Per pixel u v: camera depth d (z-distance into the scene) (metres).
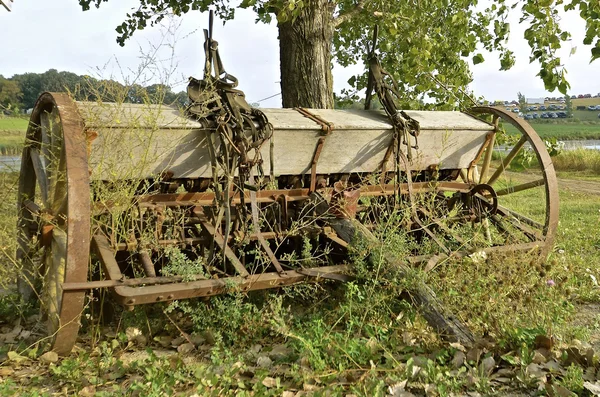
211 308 4.36
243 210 4.82
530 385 3.33
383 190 5.69
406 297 4.29
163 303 4.16
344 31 10.19
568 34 7.21
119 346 4.11
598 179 19.67
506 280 4.64
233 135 4.66
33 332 4.46
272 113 5.32
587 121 67.44
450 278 4.54
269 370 3.63
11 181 5.43
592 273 5.80
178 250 4.23
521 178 18.22
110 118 4.33
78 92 4.53
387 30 9.12
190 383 3.45
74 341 3.73
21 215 5.28
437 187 5.93
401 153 5.56
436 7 9.41
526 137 5.84
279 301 4.26
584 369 3.51
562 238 7.36
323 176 5.70
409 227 5.23
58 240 4.19
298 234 4.86
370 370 3.44
